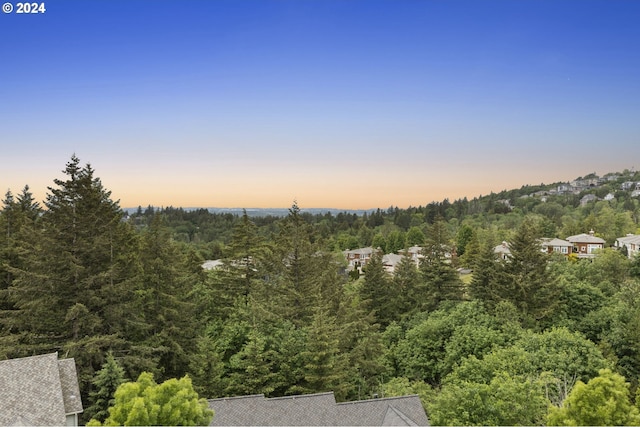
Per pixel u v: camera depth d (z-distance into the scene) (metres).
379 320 51.53
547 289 44.81
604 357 34.34
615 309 40.44
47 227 30.50
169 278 34.50
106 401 24.27
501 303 42.16
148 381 15.78
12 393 19.91
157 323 33.34
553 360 30.34
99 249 31.11
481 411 21.97
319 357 29.14
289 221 52.88
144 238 41.44
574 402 15.33
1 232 40.00
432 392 31.31
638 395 25.19
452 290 51.22
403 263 56.41
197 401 15.64
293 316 39.12
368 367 35.88
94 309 31.05
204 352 29.81
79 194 31.30
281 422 21.28
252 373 28.94
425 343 38.31
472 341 35.75
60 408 20.22
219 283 47.03
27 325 31.64
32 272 30.52
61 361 22.77
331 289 47.53
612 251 68.69
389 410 22.12
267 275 48.97
